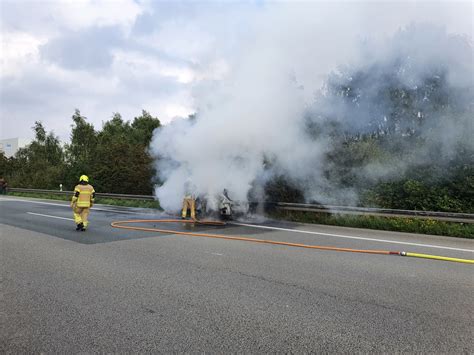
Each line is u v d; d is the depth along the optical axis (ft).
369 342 10.71
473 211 36.29
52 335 11.07
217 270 18.43
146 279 16.80
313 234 30.14
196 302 13.87
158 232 30.60
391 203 39.96
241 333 11.24
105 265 19.36
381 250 23.82
